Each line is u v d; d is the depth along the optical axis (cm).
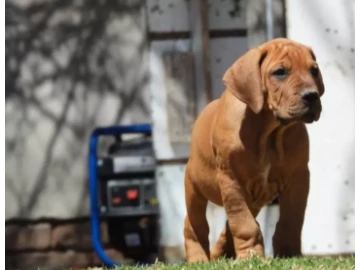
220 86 861
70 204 1013
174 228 850
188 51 846
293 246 580
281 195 582
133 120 1015
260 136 563
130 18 1018
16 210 1012
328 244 839
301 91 540
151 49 846
